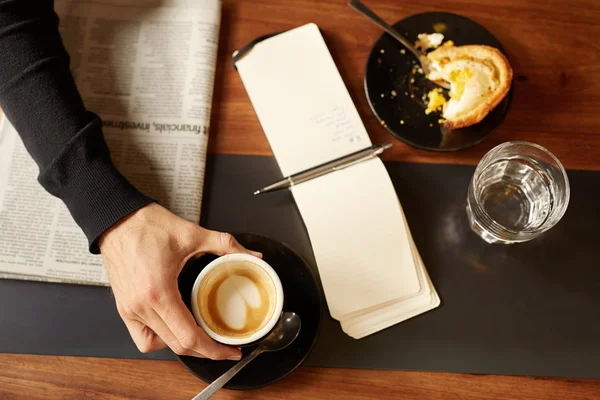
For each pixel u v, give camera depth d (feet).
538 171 2.15
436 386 2.02
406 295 2.06
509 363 2.03
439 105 2.24
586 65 2.33
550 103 2.29
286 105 2.27
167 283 1.84
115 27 2.37
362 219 2.13
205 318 1.82
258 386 1.89
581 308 2.09
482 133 2.19
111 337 2.06
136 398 2.01
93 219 1.92
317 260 2.10
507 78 2.17
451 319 2.07
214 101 2.32
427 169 2.25
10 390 2.01
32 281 2.11
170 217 1.96
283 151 2.23
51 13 2.18
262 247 2.03
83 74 2.32
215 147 2.27
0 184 2.19
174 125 2.25
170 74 2.31
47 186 1.98
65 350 2.04
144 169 2.21
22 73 2.00
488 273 2.13
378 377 2.03
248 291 1.86
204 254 1.97
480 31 2.29
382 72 2.27
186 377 2.03
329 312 2.06
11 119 2.02
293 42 2.33
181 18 2.37
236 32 2.39
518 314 2.08
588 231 2.17
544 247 2.16
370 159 2.20
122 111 2.28
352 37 2.39
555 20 2.37
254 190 2.22
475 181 2.05
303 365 2.03
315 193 2.16
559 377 2.02
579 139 2.26
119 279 1.90
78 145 1.96
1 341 2.05
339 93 2.28
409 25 2.32
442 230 2.19
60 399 2.01
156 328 1.85
